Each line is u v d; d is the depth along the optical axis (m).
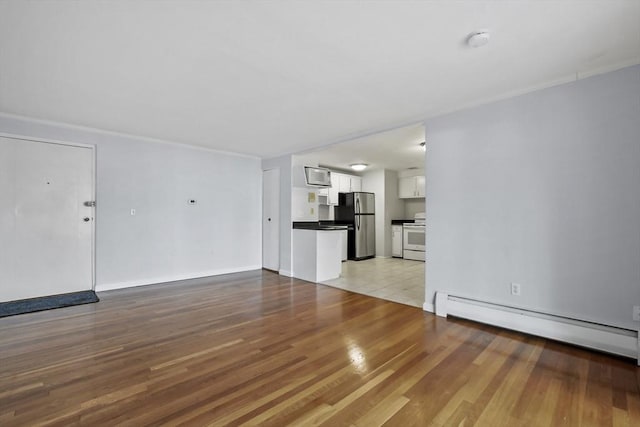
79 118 3.48
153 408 1.62
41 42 1.89
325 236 4.86
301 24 1.73
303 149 5.04
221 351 2.30
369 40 1.90
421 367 2.06
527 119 2.63
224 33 1.81
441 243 3.19
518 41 1.90
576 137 2.39
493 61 2.16
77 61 2.14
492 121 2.83
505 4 1.56
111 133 4.09
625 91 2.19
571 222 2.42
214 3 1.54
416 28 1.77
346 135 4.24
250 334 2.64
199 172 5.00
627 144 2.18
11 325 2.81
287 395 1.74
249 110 3.19
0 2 1.50
